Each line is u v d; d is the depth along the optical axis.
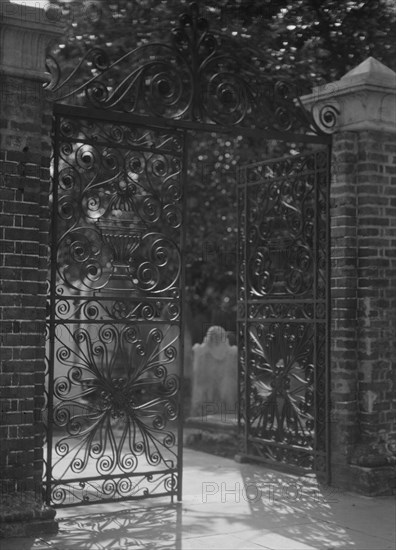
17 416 5.77
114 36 9.32
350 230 7.46
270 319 8.33
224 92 7.32
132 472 6.75
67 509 6.69
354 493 7.22
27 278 5.84
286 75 9.17
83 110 6.46
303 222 7.98
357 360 7.45
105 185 6.69
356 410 7.42
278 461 8.27
